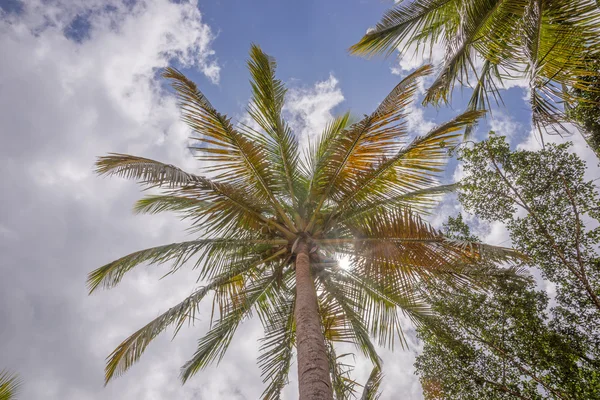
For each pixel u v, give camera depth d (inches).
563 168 299.3
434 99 291.3
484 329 293.1
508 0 276.1
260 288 328.8
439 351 309.6
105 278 320.2
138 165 264.1
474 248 256.2
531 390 268.8
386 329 320.2
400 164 291.4
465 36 282.0
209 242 296.8
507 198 311.9
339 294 340.5
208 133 290.8
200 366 305.3
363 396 312.8
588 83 241.1
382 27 346.0
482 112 266.1
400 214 288.4
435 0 330.3
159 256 299.3
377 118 282.7
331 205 347.6
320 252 327.9
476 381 286.2
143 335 278.5
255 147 298.8
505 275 272.1
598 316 273.6
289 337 317.4
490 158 322.7
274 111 312.8
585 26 240.7
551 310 292.0
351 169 307.9
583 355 268.8
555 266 291.0
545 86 206.8
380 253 292.2
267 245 323.0
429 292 319.0
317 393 190.1
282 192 333.7
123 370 274.1
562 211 293.7
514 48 272.2
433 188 330.0
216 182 280.7
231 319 320.2
